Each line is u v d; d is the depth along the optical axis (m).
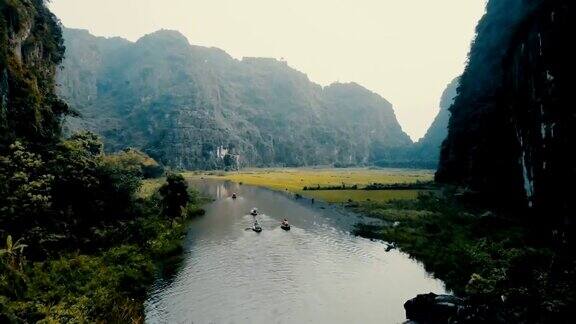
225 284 37.59
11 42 50.47
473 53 103.12
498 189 59.72
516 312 23.83
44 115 55.50
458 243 44.19
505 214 52.97
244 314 31.50
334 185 119.19
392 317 30.80
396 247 49.12
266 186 126.56
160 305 32.84
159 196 78.62
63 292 29.05
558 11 36.78
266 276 39.75
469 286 31.16
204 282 38.03
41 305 26.12
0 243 32.78
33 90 52.31
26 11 55.50
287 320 30.53
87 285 31.33
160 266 42.47
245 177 172.50
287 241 53.12
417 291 35.53
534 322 22.70
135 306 30.30
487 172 66.25
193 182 150.00
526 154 44.16
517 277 28.67
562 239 34.25
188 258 45.53
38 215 37.31
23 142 44.97
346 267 42.34
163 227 54.25
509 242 39.88
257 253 47.59
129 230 47.28
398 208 71.31
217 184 139.88
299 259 45.19
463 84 107.81
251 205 84.75
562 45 35.53
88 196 45.84
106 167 53.28
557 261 28.80
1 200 35.69
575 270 26.39
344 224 63.12
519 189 50.22
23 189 37.25
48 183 40.38
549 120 37.22
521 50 45.84
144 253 43.34
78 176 45.31
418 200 78.50
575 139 32.78
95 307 27.66
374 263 43.50
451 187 92.69
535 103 40.72
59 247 37.41
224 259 45.19
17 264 30.30
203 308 32.44
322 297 34.66
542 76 38.94
